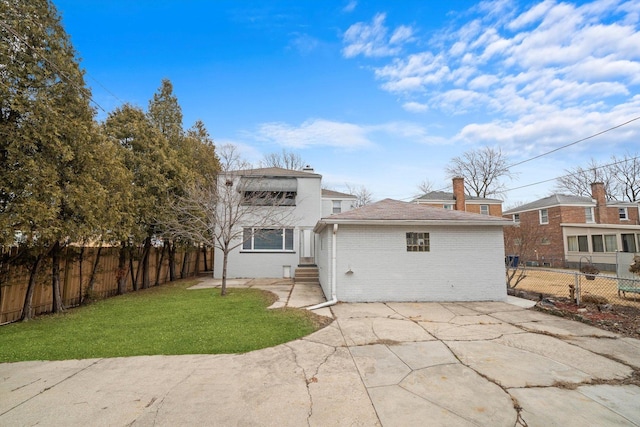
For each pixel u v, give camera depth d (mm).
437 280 9312
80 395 3557
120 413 3162
